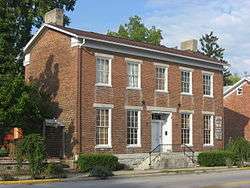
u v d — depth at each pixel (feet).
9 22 101.30
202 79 135.95
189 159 123.85
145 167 114.32
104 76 112.88
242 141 132.67
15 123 98.48
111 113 112.68
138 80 119.34
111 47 113.91
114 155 109.29
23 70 131.44
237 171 114.42
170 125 125.70
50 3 154.51
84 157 101.50
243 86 178.40
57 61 114.42
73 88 108.68
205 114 135.74
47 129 112.88
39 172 89.15
